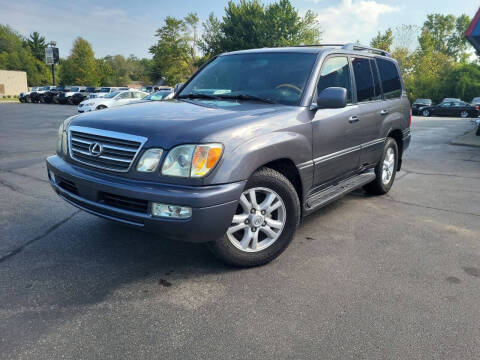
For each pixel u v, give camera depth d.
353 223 4.08
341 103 3.06
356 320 2.34
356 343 2.12
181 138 2.46
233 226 2.82
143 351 2.03
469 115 28.42
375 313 2.41
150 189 2.45
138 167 2.53
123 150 2.60
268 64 3.73
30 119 18.02
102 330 2.19
